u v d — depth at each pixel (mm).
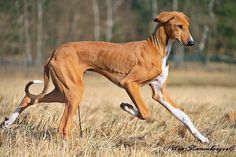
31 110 14047
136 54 11820
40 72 53875
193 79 49344
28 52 59812
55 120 13289
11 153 10555
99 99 21891
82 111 15156
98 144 11648
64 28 64688
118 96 26062
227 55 70312
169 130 13141
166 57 12055
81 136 12125
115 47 11891
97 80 47906
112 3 71000
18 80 44750
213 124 14039
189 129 12062
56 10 64625
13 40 62531
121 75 11898
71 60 11727
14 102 15188
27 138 11805
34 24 62156
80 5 67000
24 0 60969
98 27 65750
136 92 11781
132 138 12453
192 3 66562
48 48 62969
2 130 12133
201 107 17266
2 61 60156
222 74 54625
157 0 66812
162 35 11922
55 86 11977
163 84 12125
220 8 68188
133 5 73312
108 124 13320
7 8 61781
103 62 11859
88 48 11844
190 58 68312
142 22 72500
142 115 11766
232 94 32312
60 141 11445
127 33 71812
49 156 10430
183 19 11820
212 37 68875
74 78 11695
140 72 11766
